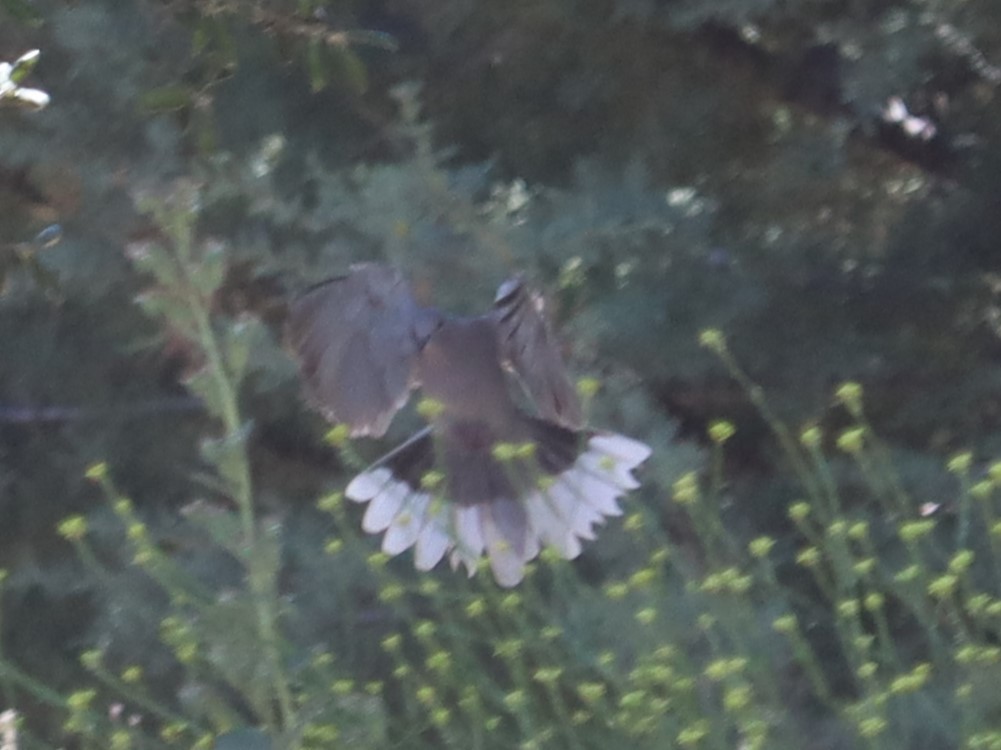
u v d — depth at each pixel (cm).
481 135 1434
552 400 775
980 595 846
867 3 1390
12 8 711
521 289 782
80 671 1461
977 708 777
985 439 1342
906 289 1441
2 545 1530
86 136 1316
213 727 824
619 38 1402
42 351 1467
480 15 1395
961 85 1454
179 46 1294
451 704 1044
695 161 1445
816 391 1388
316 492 1435
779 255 1418
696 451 1193
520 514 824
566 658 934
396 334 761
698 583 943
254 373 1395
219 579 1240
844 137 1428
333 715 759
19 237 1030
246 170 1267
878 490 888
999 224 1459
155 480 1511
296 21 731
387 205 1208
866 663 799
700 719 786
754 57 1433
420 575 1195
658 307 1249
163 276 726
